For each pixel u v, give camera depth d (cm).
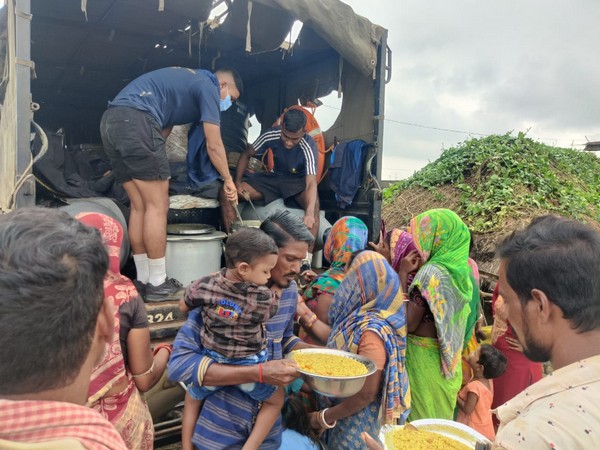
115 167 297
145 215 289
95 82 668
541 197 621
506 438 95
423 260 249
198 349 176
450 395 238
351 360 198
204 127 315
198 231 327
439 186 752
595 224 613
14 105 267
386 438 166
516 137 763
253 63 576
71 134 756
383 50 422
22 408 67
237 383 166
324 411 213
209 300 170
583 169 823
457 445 167
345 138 475
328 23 380
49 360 69
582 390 92
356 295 220
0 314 65
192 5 442
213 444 177
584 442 85
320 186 482
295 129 400
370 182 427
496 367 273
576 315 98
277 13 453
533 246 105
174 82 307
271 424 181
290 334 218
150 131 287
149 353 178
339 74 451
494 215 598
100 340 83
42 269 67
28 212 76
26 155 265
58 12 464
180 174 376
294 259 197
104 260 79
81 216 169
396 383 208
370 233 423
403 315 219
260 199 420
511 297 110
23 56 264
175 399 274
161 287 290
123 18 478
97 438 70
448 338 232
